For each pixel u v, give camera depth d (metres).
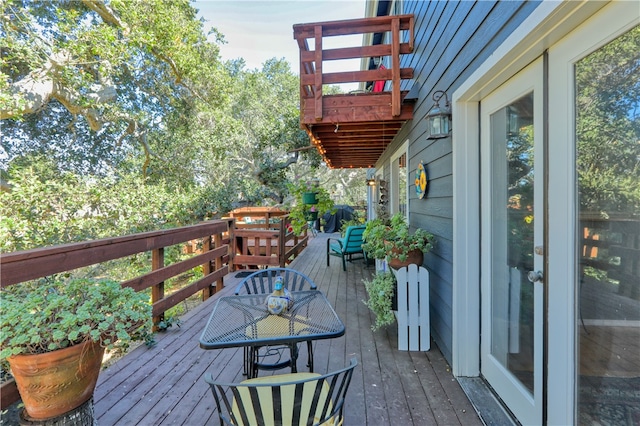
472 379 2.15
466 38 2.00
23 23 5.69
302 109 3.28
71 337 1.32
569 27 1.23
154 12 7.03
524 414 1.65
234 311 1.79
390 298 2.76
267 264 5.71
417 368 2.31
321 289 4.49
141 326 1.66
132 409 1.84
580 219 1.26
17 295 1.69
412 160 3.54
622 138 1.07
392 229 2.98
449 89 2.33
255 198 13.39
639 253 1.01
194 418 1.77
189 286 3.50
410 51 3.19
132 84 9.41
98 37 6.24
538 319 1.54
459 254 2.15
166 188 9.60
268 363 2.40
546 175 1.46
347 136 4.50
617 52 1.07
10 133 8.38
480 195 2.12
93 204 7.18
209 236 4.14
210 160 11.28
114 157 10.27
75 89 6.61
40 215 6.24
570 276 1.30
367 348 2.64
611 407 1.13
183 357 2.48
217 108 10.45
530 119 1.59
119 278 7.02
